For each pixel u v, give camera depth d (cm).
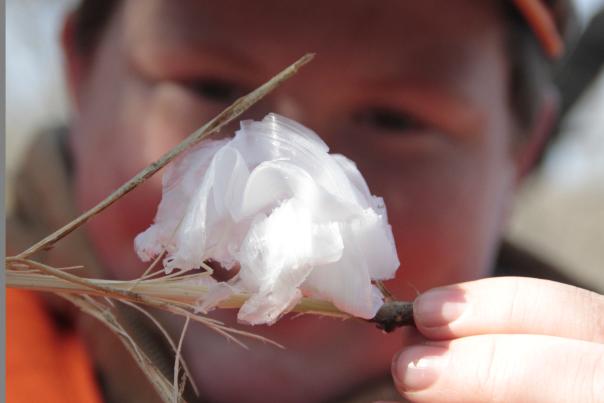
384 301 33
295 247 30
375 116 50
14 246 52
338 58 49
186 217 30
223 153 31
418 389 33
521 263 73
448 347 34
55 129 63
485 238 57
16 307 51
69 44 65
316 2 48
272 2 48
